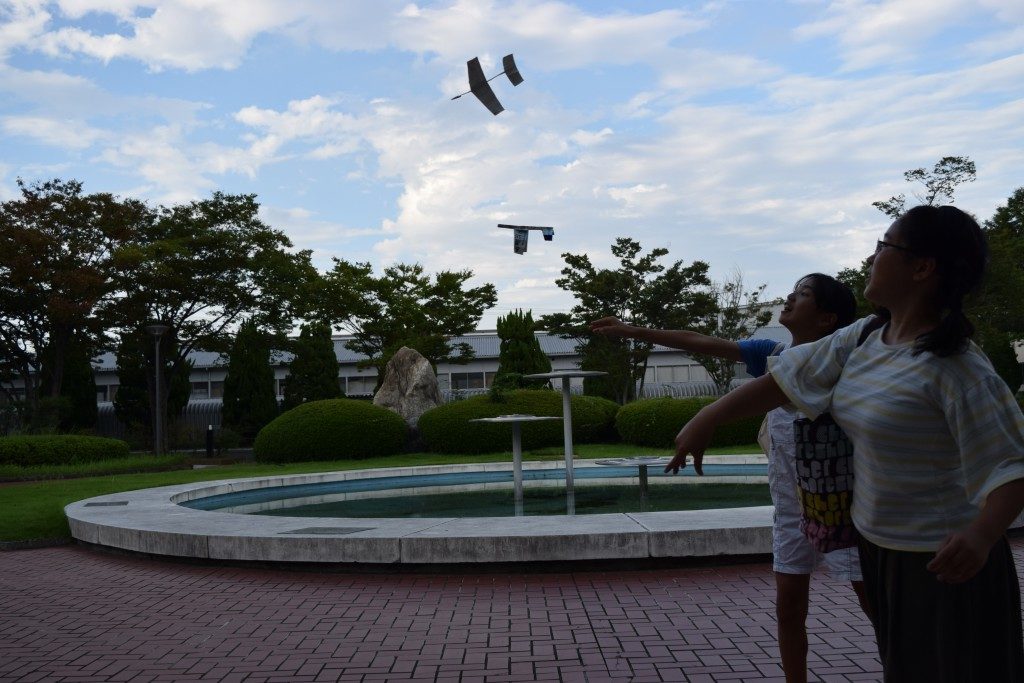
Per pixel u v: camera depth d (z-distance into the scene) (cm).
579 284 3127
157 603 601
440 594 588
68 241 2480
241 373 3041
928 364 175
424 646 462
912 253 180
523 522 707
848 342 197
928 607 179
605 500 1019
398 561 654
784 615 315
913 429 177
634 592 570
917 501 180
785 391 198
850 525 209
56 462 1956
